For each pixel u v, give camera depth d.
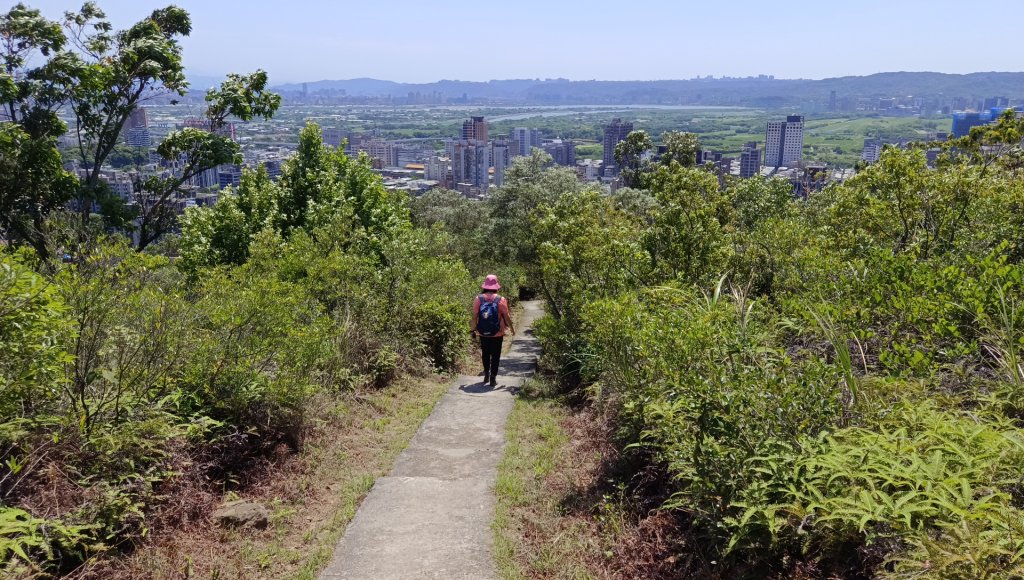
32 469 3.55
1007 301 4.37
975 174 7.13
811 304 5.28
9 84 15.15
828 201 11.11
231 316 5.20
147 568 3.51
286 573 3.73
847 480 3.03
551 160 29.70
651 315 5.11
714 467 3.45
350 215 10.23
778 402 3.48
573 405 7.45
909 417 3.42
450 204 38.41
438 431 6.55
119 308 4.32
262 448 5.21
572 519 4.38
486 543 4.11
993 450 2.88
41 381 3.59
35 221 13.46
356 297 8.49
